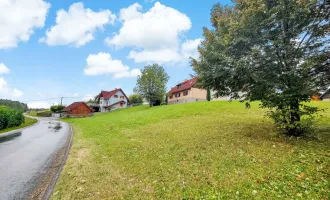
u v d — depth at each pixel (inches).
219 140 314.7
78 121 1268.5
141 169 224.7
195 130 420.2
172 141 344.8
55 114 2319.1
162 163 238.4
